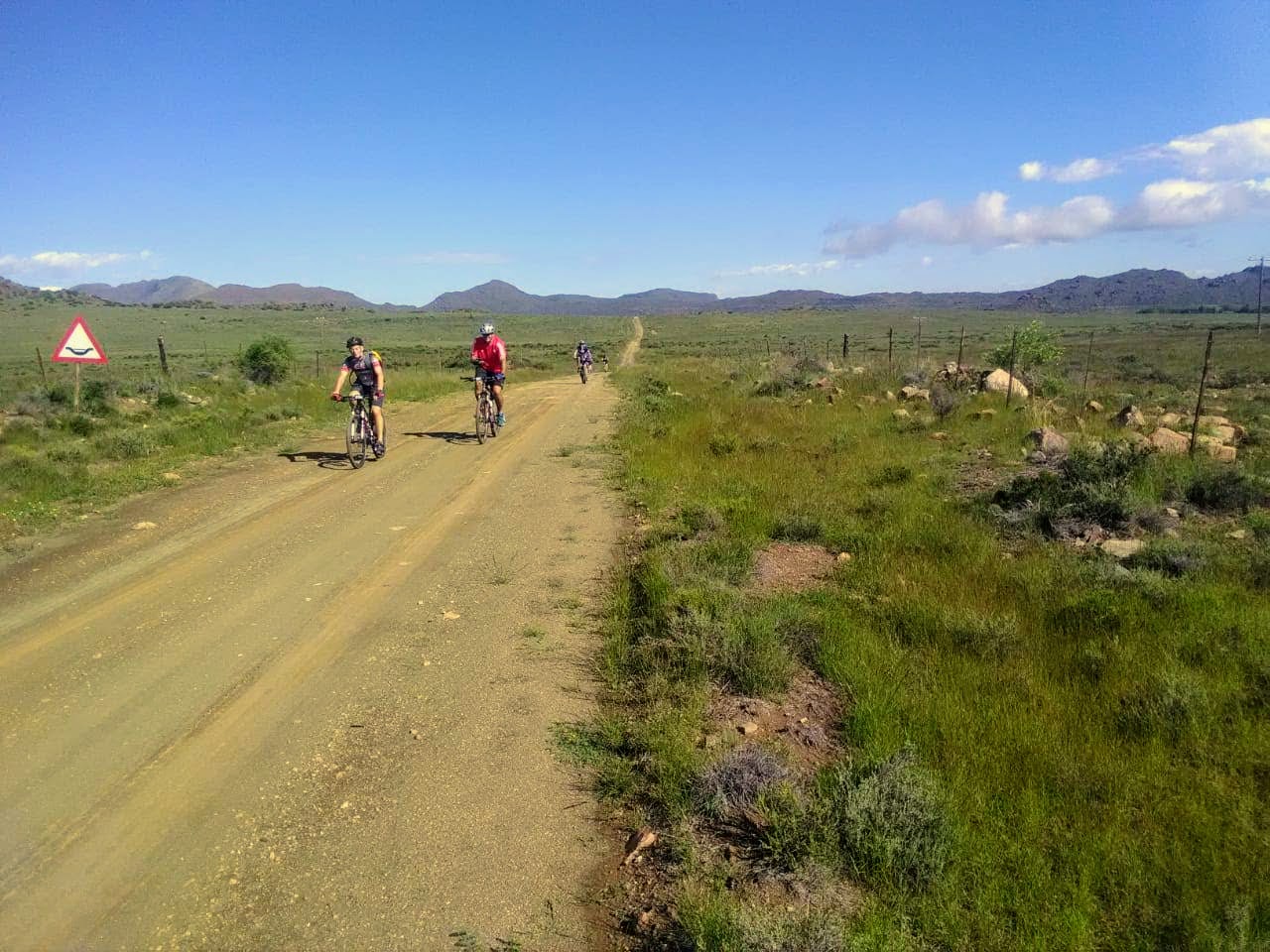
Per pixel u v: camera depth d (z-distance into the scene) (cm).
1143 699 503
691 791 406
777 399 2038
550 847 377
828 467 1184
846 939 304
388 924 327
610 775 428
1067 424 1513
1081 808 403
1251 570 714
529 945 319
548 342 11300
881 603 665
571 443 1436
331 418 1738
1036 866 356
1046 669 555
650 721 473
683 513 923
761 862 360
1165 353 5478
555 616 639
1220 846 381
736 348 7169
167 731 462
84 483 1029
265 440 1417
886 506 954
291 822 388
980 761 437
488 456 1300
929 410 1738
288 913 331
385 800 407
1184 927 329
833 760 443
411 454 1314
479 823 392
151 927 322
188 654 559
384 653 570
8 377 3422
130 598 656
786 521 886
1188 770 438
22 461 1092
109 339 10375
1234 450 1218
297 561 755
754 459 1238
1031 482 962
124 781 414
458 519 916
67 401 1716
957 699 502
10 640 575
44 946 311
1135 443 1066
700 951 299
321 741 457
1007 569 746
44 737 453
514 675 539
